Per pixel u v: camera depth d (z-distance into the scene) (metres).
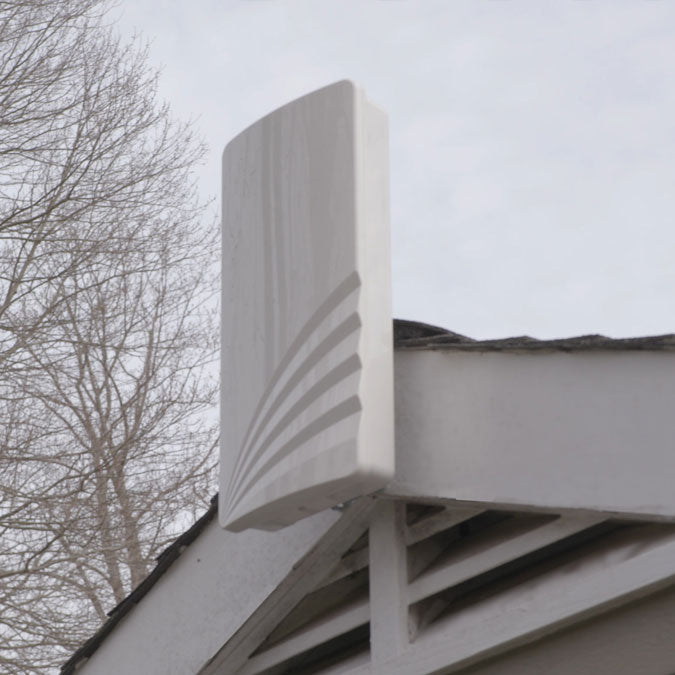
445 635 5.33
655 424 4.77
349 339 5.20
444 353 5.44
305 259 5.46
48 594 17.81
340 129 5.51
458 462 5.27
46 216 19.97
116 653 7.05
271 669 6.69
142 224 21.38
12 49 20.67
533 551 5.76
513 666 5.18
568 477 4.95
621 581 4.81
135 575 19.55
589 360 5.00
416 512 5.77
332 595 6.66
